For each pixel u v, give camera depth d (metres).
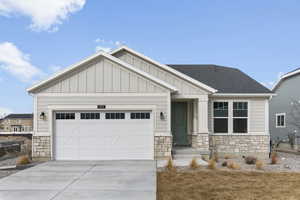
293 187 7.56
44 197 6.57
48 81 12.47
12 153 15.67
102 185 7.75
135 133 12.78
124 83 12.76
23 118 58.53
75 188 7.41
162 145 12.68
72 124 12.72
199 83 13.66
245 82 16.30
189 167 10.59
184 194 6.82
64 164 11.43
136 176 8.96
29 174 9.36
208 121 14.85
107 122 12.77
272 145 21.59
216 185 7.74
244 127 15.12
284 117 22.75
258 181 8.27
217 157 13.51
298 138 20.52
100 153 12.70
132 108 12.73
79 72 12.68
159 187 7.51
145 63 14.72
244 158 13.66
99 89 12.70
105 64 12.75
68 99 12.61
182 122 15.41
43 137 12.49
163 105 12.78
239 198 6.52
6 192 7.04
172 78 13.99
